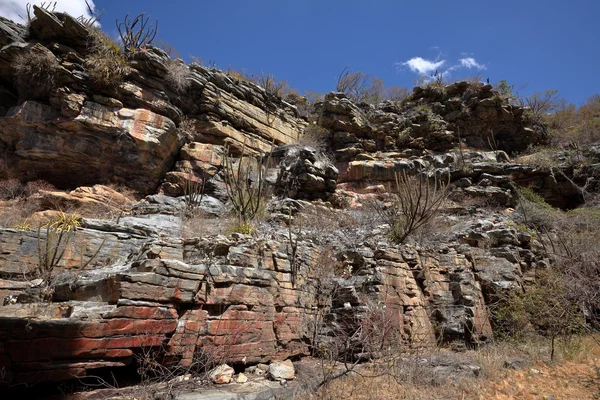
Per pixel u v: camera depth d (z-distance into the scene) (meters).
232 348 5.22
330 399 4.59
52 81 15.47
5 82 16.97
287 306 6.53
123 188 16.23
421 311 8.26
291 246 7.05
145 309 4.41
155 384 4.35
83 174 16.39
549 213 15.59
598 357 6.72
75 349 3.84
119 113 16.30
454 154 20.78
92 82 16.30
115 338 4.12
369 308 6.92
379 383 5.23
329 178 17.78
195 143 18.27
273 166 18.36
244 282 5.69
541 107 28.34
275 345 5.94
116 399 3.92
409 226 11.23
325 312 7.25
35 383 3.60
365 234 11.37
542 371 6.07
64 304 4.44
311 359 6.56
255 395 4.34
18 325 3.58
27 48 15.39
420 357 6.50
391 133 24.11
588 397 4.98
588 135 23.12
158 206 13.20
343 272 8.23
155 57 17.91
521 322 8.47
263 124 22.08
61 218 7.84
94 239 7.78
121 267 5.94
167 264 4.79
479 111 23.80
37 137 15.48
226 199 15.58
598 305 8.32
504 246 11.09
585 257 10.39
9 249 6.59
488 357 6.51
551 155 20.38
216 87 20.28
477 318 8.43
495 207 17.64
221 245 6.40
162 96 18.00
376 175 20.23
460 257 9.91
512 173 19.19
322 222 12.30
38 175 16.05
